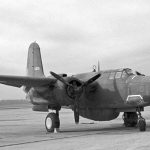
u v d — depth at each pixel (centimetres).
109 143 1022
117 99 1537
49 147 973
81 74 1697
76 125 2050
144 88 1432
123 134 1316
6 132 1596
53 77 1588
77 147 952
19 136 1375
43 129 1772
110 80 1563
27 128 1861
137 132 1393
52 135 1387
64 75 1612
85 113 1723
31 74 2133
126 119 1786
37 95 1669
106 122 2330
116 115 1675
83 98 1609
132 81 1484
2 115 3981
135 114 1762
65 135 1361
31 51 2167
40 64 2094
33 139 1227
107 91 1565
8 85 1672
